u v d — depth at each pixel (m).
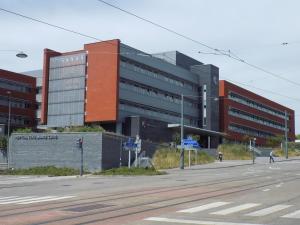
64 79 88.31
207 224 11.86
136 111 87.38
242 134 117.88
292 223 12.10
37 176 41.53
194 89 105.62
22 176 41.75
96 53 84.62
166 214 13.79
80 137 48.03
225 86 110.25
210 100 104.38
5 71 94.94
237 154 81.19
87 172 45.12
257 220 12.61
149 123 84.56
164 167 51.91
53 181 33.44
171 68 98.31
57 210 14.81
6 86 94.88
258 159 75.81
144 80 89.81
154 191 21.88
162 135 87.81
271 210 14.72
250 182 28.05
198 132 96.19
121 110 83.12
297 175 35.91
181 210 14.71
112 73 82.31
